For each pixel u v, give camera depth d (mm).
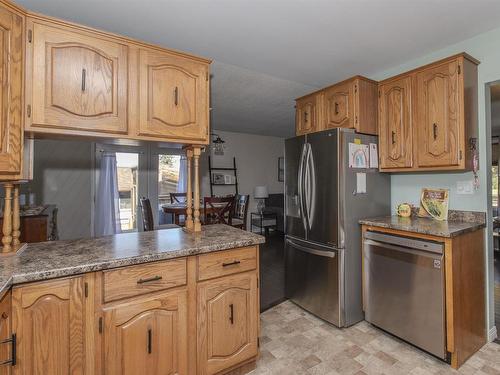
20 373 1178
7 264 1305
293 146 2877
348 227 2416
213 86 3338
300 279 2779
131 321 1420
